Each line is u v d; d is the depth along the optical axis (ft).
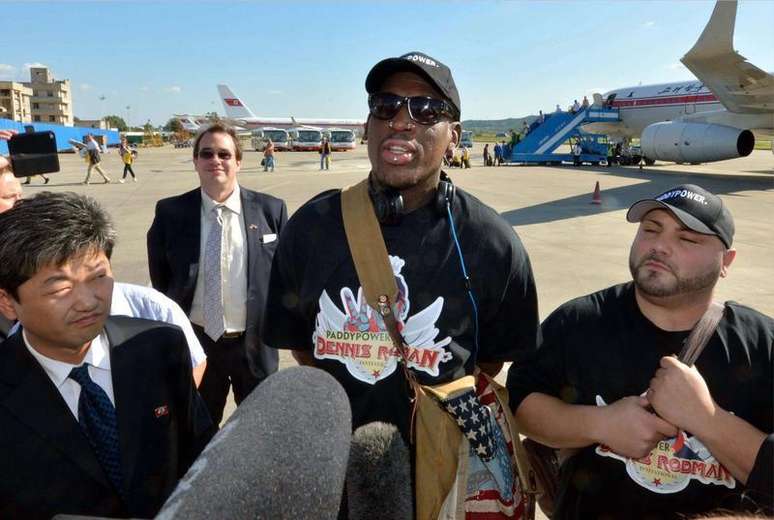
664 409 5.31
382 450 2.96
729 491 5.52
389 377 5.06
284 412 1.70
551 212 42.29
